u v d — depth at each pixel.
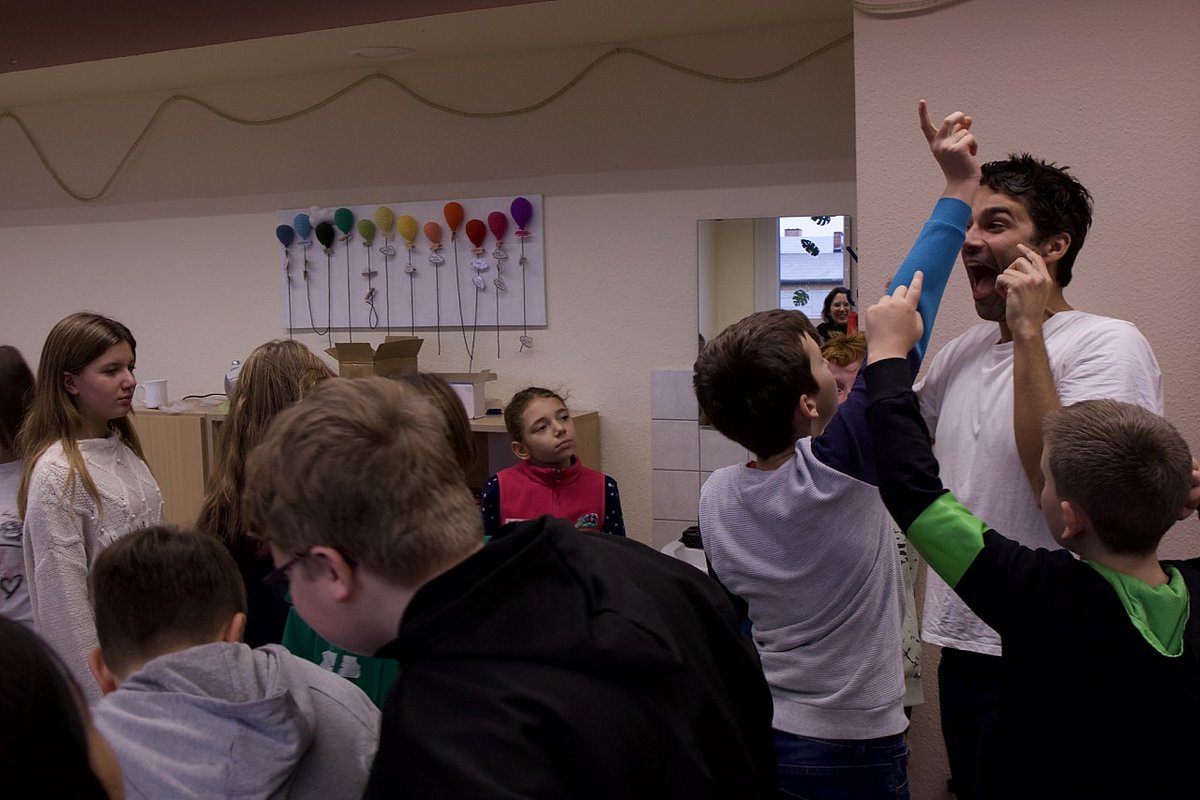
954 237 1.43
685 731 0.80
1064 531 1.20
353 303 4.14
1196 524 2.06
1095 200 2.13
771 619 1.47
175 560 1.15
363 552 0.79
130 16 2.90
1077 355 1.48
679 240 3.68
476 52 3.79
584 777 0.72
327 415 0.82
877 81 2.28
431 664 0.77
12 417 2.16
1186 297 2.08
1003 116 2.19
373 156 4.05
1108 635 1.10
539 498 2.74
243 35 2.86
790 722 1.45
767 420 1.45
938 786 2.35
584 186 3.78
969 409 1.59
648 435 3.80
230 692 1.04
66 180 4.63
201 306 4.44
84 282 4.66
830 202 3.47
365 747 1.10
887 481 1.22
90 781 0.58
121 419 2.20
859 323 2.37
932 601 1.62
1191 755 1.11
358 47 3.67
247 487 0.87
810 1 3.20
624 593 0.82
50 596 1.91
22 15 2.97
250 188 4.28
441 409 1.28
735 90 3.55
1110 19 2.09
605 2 3.17
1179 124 2.06
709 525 1.54
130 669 1.15
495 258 3.91
